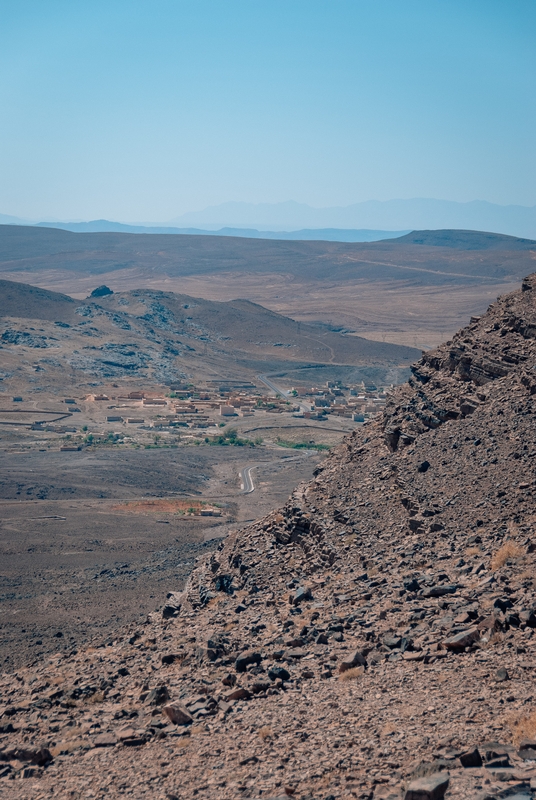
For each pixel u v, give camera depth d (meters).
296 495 66.06
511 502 46.75
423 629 32.62
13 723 33.44
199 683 32.94
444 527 47.66
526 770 19.23
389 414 71.44
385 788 20.33
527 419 55.59
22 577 126.69
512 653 27.84
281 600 45.69
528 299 70.62
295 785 21.91
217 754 25.56
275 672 31.20
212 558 68.44
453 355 70.69
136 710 31.73
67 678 38.84
